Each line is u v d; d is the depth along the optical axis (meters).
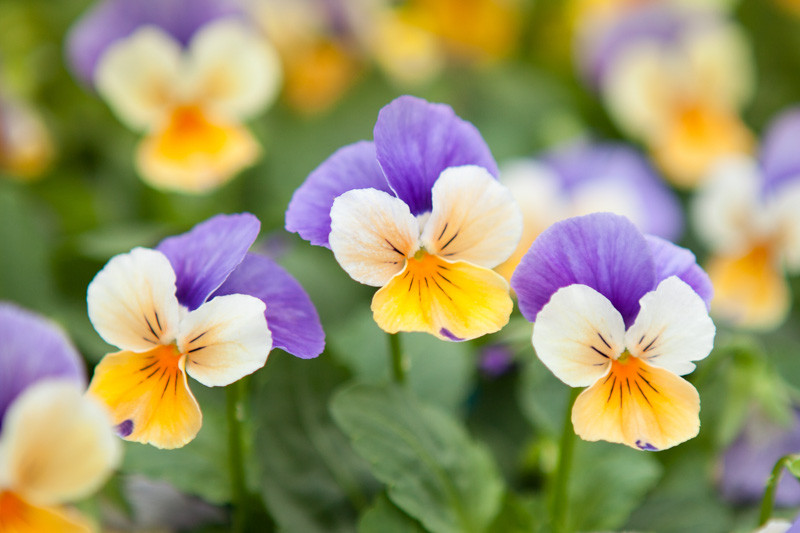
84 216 0.52
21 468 0.31
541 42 0.73
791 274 0.53
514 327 0.41
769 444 0.39
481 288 0.33
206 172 0.47
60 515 0.31
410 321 0.32
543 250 0.33
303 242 0.48
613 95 0.60
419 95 0.64
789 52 0.69
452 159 0.34
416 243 0.33
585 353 0.32
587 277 0.33
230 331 0.32
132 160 0.55
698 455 0.39
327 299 0.46
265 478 0.36
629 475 0.37
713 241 0.56
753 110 0.68
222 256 0.33
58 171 0.57
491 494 0.35
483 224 0.33
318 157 0.59
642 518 0.38
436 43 0.70
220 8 0.50
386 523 0.35
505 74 0.68
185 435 0.32
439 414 0.36
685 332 0.32
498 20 0.70
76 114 0.60
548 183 0.51
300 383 0.37
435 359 0.39
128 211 0.54
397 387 0.36
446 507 0.35
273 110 0.62
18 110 0.56
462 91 0.67
